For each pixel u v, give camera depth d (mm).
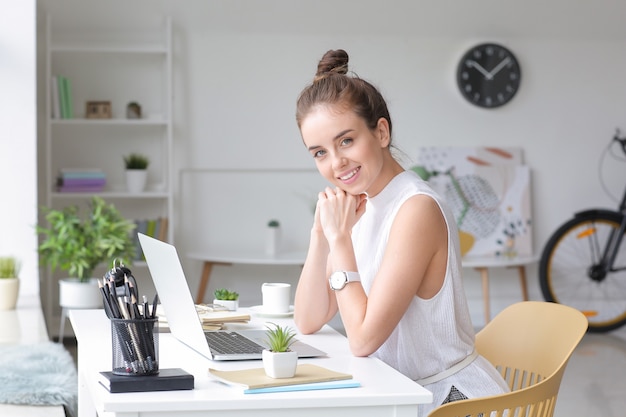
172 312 1996
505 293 7113
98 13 6312
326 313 2199
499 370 2242
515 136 7066
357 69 6836
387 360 2068
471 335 2076
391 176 2068
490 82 6914
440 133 6961
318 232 2182
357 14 6629
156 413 1482
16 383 2898
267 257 6230
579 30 6961
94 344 1991
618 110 7160
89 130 6523
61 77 6184
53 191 6332
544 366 2135
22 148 5195
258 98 6762
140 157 6355
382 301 1900
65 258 4965
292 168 6828
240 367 1766
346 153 1978
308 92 2006
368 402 1540
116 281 1616
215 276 6801
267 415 1520
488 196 6980
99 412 1654
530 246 7004
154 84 6590
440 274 1976
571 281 7102
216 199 6773
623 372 5223
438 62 6930
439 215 1974
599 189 7168
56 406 2787
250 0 6395
